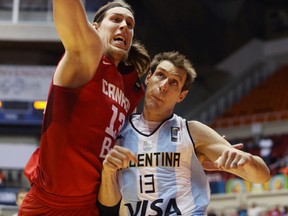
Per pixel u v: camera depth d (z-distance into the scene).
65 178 2.99
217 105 21.38
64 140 2.94
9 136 13.88
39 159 3.08
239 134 19.66
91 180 3.04
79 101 2.94
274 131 19.03
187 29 19.81
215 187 15.90
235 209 14.29
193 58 20.53
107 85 3.04
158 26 17.81
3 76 14.12
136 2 16.45
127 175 3.03
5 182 13.41
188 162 3.03
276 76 22.31
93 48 2.85
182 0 18.95
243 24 22.78
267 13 23.61
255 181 2.89
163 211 2.91
